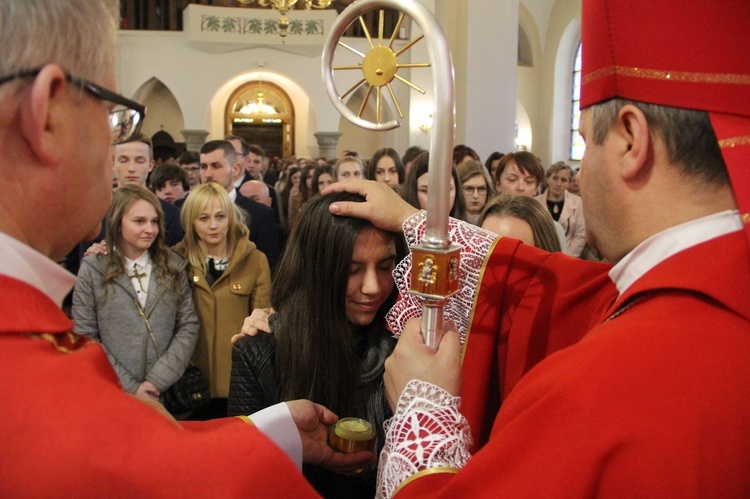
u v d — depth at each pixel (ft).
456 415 2.82
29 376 1.90
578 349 2.34
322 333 4.33
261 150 20.21
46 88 2.01
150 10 48.44
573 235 14.20
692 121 2.32
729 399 2.03
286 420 3.46
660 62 2.34
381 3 2.98
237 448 2.02
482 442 3.98
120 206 8.29
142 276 8.48
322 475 4.31
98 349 2.12
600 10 2.49
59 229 2.26
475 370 3.96
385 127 3.11
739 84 2.25
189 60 47.73
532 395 2.31
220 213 9.04
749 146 2.22
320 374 4.33
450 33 29.50
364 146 57.77
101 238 10.34
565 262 3.89
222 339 9.01
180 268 8.77
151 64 47.50
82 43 2.14
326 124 49.90
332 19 47.52
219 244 9.18
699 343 2.13
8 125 2.05
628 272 2.55
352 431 3.61
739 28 2.24
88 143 2.23
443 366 2.94
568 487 2.06
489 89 28.71
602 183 2.58
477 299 4.03
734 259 2.25
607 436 2.05
